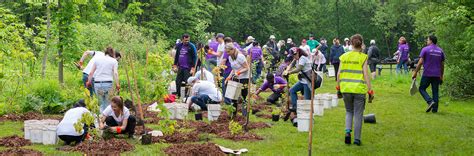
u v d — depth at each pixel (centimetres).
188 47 1536
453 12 1741
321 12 5962
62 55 1769
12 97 1290
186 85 1458
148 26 3941
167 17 4147
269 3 5328
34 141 918
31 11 3184
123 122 932
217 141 932
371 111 1390
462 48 1908
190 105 1336
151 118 1184
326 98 1440
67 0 1750
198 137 944
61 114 1283
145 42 2516
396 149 898
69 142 900
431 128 1118
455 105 1570
